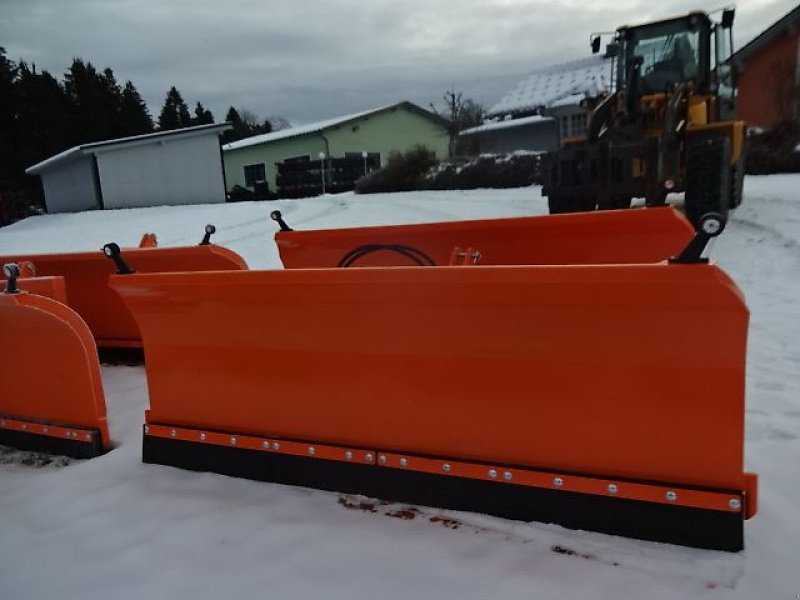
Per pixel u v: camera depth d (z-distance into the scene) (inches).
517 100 1222.3
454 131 1197.1
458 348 77.2
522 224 118.6
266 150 1275.8
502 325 74.0
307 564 70.7
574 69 1245.7
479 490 78.2
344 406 85.6
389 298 78.1
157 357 97.9
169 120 2043.6
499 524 75.9
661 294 64.6
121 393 135.4
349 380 84.6
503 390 75.9
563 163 291.4
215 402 94.7
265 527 79.0
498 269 70.6
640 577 64.7
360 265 134.7
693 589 62.5
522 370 74.4
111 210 762.2
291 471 89.4
